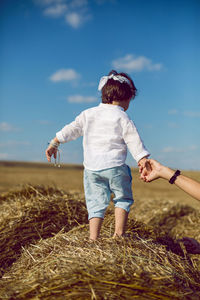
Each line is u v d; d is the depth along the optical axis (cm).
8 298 212
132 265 248
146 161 297
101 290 211
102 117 375
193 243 406
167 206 684
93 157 362
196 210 693
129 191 362
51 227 404
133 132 360
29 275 254
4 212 433
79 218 436
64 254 273
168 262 278
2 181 1462
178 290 222
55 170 2770
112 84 385
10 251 359
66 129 388
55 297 207
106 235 341
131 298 205
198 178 1423
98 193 359
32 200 464
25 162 3641
